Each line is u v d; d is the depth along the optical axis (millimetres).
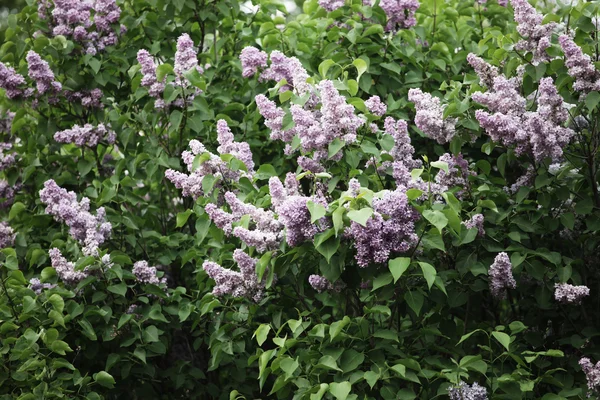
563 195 2779
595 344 2850
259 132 3189
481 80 2850
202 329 3055
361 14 3285
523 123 2717
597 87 2713
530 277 2863
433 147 3203
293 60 2789
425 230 2619
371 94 3215
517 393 2578
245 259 2668
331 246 2480
